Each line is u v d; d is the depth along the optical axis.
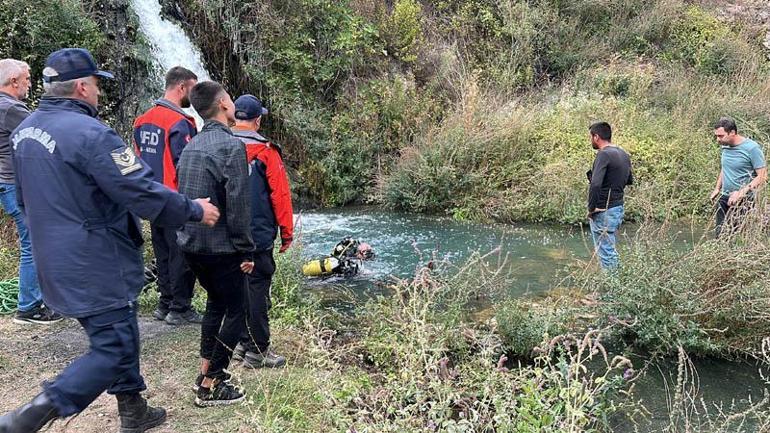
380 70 12.80
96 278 2.76
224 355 3.73
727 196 7.30
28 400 3.81
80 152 2.67
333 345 4.96
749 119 11.94
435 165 10.79
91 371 2.78
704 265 5.31
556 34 14.63
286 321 5.29
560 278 7.07
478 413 3.32
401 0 13.52
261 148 4.01
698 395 4.52
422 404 3.38
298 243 6.53
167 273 5.11
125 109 9.97
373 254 7.86
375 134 12.01
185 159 3.46
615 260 5.95
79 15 9.23
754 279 5.23
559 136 11.32
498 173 10.90
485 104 11.82
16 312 5.16
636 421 4.11
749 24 15.66
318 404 3.81
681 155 10.98
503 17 14.34
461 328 4.91
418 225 9.83
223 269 3.49
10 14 8.70
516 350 5.10
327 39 12.24
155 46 10.58
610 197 6.44
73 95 2.84
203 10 11.41
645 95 13.17
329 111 12.16
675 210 10.05
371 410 3.45
